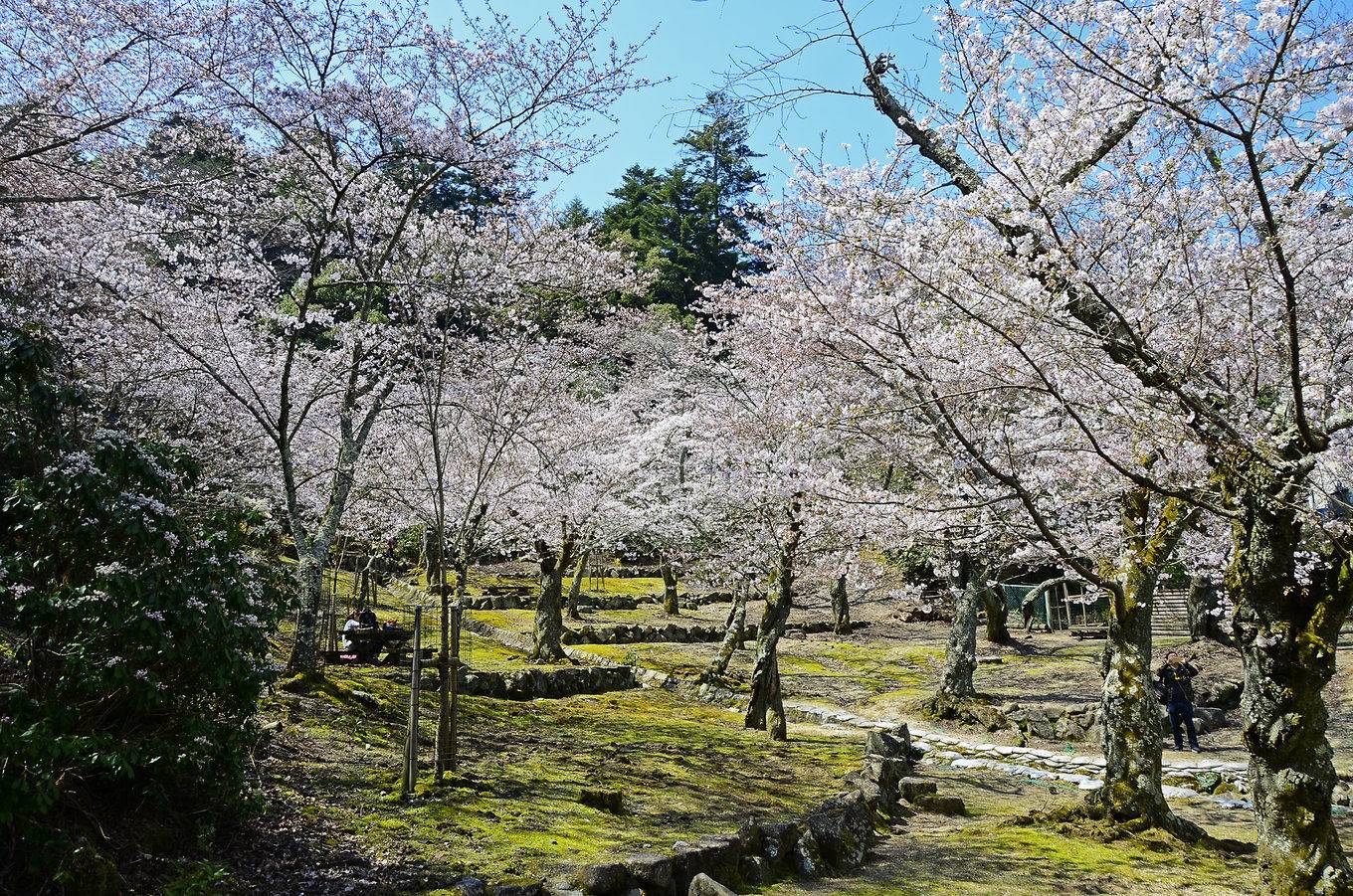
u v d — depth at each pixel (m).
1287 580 6.22
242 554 5.70
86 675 4.57
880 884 6.82
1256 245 6.35
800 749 12.90
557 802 7.77
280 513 14.09
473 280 10.98
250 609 5.63
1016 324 6.51
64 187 9.14
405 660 15.25
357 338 10.88
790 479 9.93
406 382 12.73
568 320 14.52
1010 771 13.46
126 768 4.61
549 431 16.77
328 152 10.45
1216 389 7.04
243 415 13.76
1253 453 5.76
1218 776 12.62
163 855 5.10
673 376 23.92
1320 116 5.16
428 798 7.30
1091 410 6.98
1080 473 8.75
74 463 4.82
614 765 9.95
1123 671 8.95
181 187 9.18
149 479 5.09
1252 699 6.49
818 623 28.47
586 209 40.47
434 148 10.09
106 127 7.66
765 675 14.46
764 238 8.71
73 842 4.50
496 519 18.14
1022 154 6.14
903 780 10.55
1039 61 6.30
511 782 8.33
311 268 10.33
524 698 15.27
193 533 5.50
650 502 20.80
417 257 11.44
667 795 8.76
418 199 10.59
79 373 10.43
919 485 8.98
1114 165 6.57
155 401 12.45
